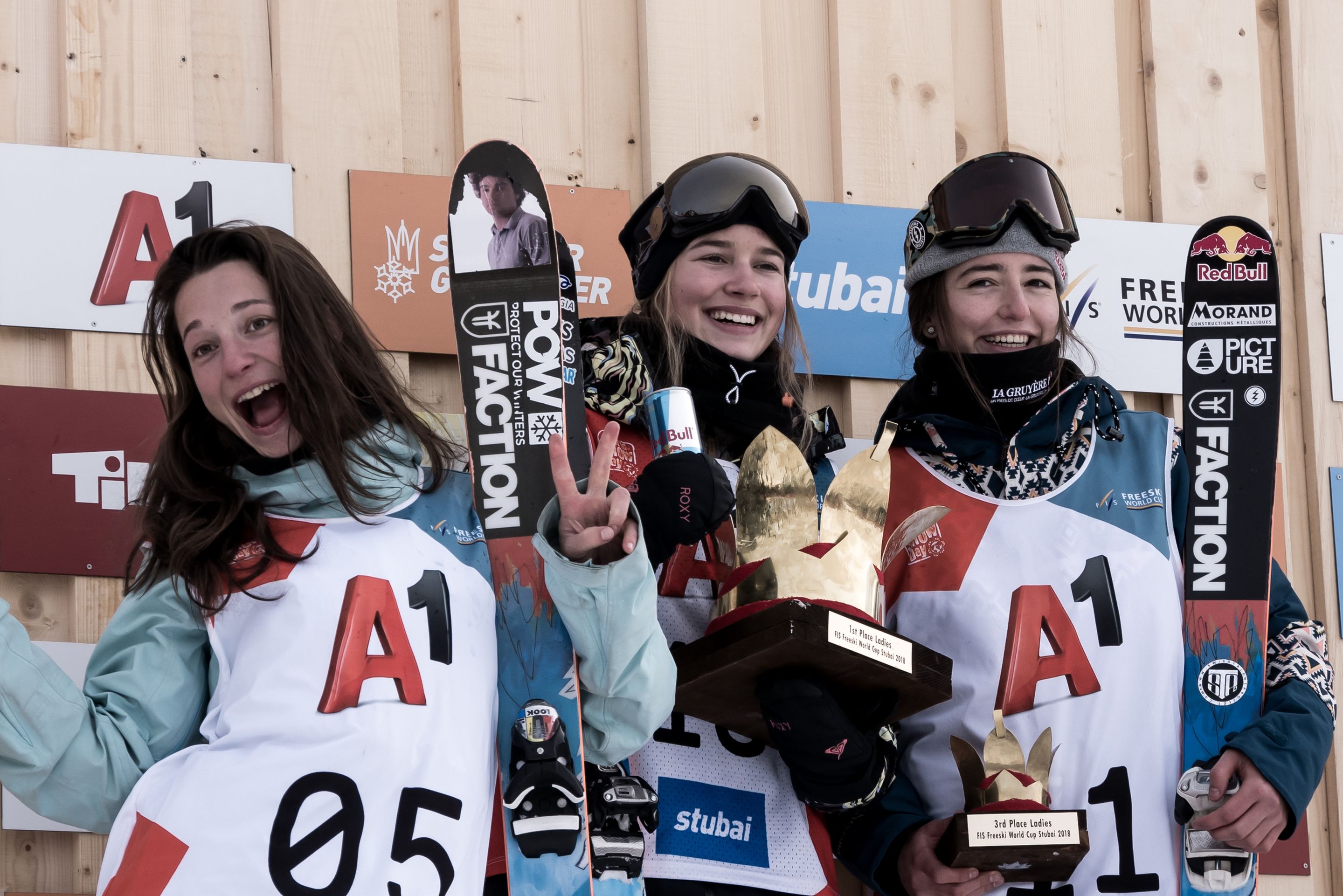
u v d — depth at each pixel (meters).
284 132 5.61
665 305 4.82
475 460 3.77
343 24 5.76
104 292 5.30
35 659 3.44
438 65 5.96
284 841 3.28
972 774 4.44
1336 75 7.08
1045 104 6.70
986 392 4.96
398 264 5.64
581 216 5.94
